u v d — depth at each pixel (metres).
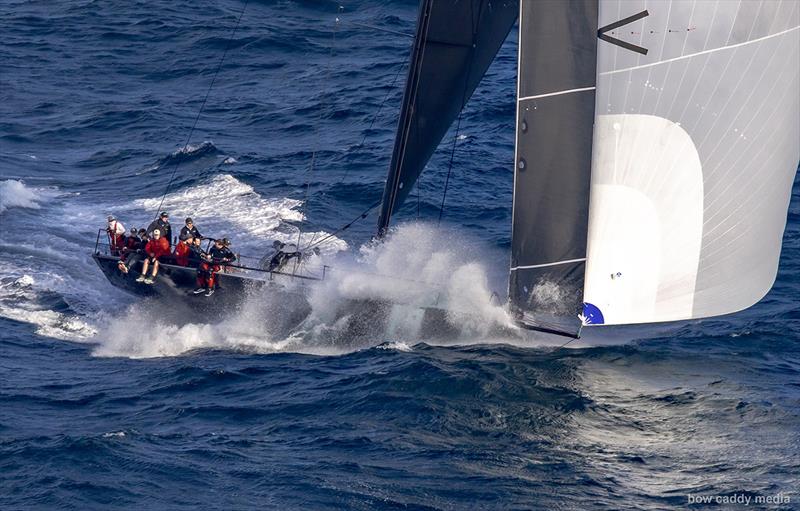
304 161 183.25
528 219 105.50
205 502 87.62
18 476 91.50
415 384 106.12
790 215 158.38
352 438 97.44
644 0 98.88
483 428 98.62
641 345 117.12
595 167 103.06
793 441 96.12
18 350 120.88
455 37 116.81
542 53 101.81
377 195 168.50
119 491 89.25
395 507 86.69
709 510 85.75
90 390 110.06
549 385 106.31
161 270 125.19
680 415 100.94
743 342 118.56
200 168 180.88
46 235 153.12
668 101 100.50
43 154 190.38
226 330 123.75
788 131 101.00
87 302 134.62
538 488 89.00
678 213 102.69
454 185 170.75
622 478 90.44
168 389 109.62
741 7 97.88
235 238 151.62
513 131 196.00
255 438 98.31
